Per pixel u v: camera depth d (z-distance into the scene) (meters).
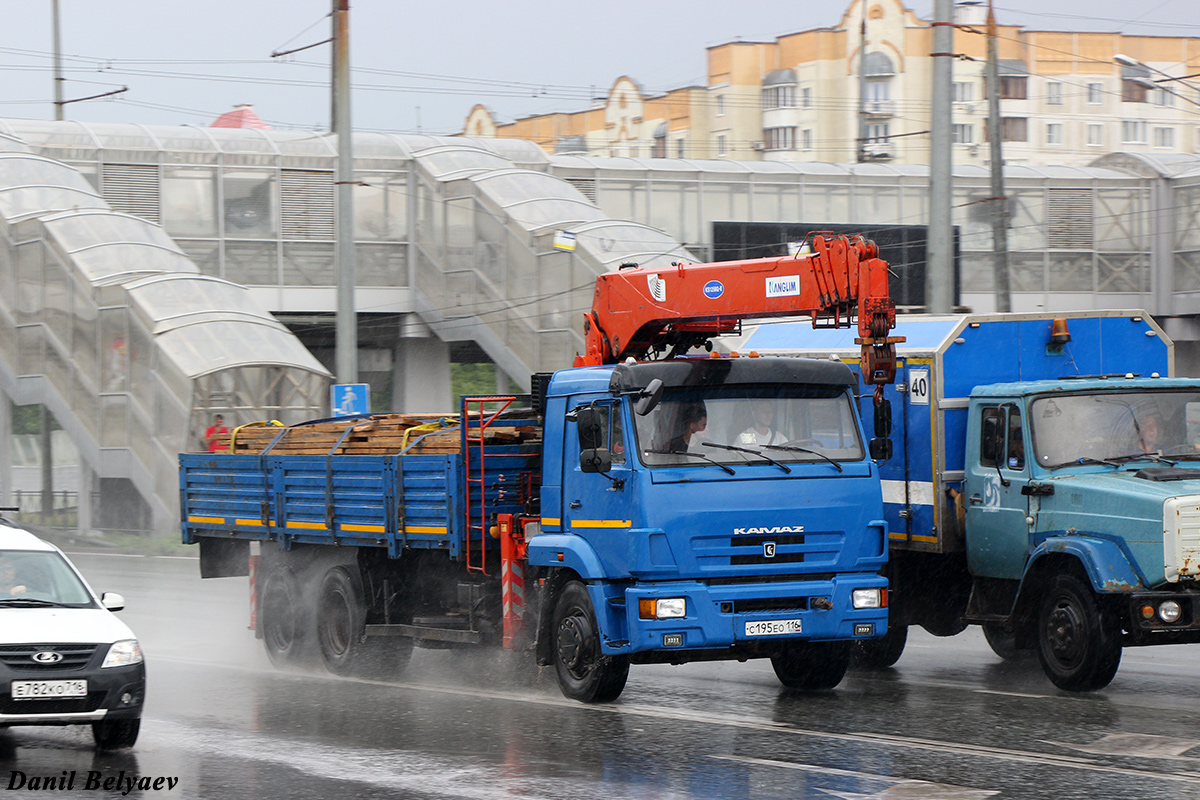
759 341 36.47
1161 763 20.38
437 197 94.62
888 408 26.92
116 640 22.55
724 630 25.39
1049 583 27.38
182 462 39.12
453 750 22.23
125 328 77.12
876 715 25.05
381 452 32.72
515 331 88.25
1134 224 113.88
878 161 138.12
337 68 58.09
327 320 98.25
